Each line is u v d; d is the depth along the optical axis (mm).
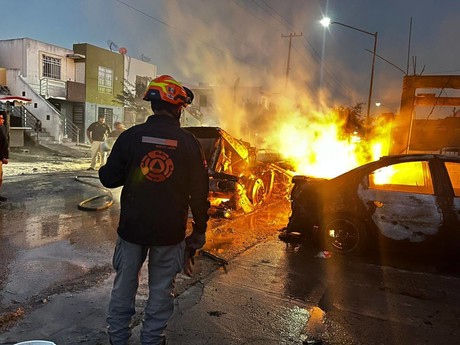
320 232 5652
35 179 10891
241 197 8055
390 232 5230
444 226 5031
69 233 5918
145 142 2387
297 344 3100
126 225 2406
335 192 5551
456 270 4992
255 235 6355
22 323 3221
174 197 2412
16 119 19766
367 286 4352
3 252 4930
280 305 3771
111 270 4516
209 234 6270
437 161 5238
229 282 4289
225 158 8234
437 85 12977
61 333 3086
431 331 3396
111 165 2479
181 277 4348
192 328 3262
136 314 3432
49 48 24406
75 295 3801
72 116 26172
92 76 26359
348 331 3336
